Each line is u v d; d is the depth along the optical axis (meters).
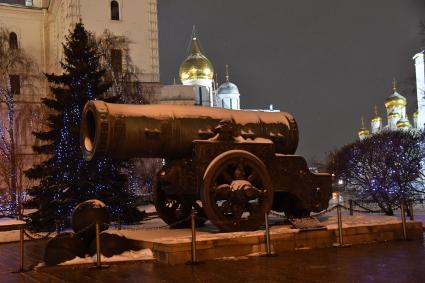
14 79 39.62
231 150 10.05
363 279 6.97
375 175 22.48
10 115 28.11
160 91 38.19
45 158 28.80
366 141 24.53
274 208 12.10
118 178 17.72
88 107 9.86
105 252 9.20
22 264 8.91
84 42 18.53
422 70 38.28
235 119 10.95
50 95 32.09
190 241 8.82
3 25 42.38
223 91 59.44
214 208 9.69
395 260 8.39
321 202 11.12
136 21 38.44
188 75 50.25
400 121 46.84
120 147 9.63
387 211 17.64
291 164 10.84
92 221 9.40
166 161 10.87
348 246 10.09
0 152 28.77
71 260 9.03
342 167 26.27
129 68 36.94
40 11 43.56
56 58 41.47
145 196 23.62
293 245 9.73
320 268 7.86
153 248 9.16
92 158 9.80
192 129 10.18
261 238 9.38
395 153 22.78
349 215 14.15
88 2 37.41
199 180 9.78
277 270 7.79
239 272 7.73
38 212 16.64
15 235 14.13
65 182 16.84
